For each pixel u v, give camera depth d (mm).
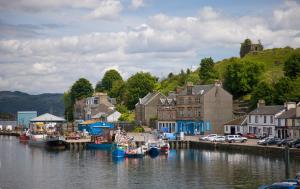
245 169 78688
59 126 181375
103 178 74125
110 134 131875
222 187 64500
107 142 125375
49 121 180500
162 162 91812
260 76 172375
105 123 149625
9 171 83188
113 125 150875
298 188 53250
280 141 99188
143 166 86562
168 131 154875
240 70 170500
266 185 59750
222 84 179000
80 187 67312
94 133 143500
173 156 102375
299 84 141250
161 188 65125
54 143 128750
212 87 144500
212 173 75938
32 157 105688
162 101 160250
